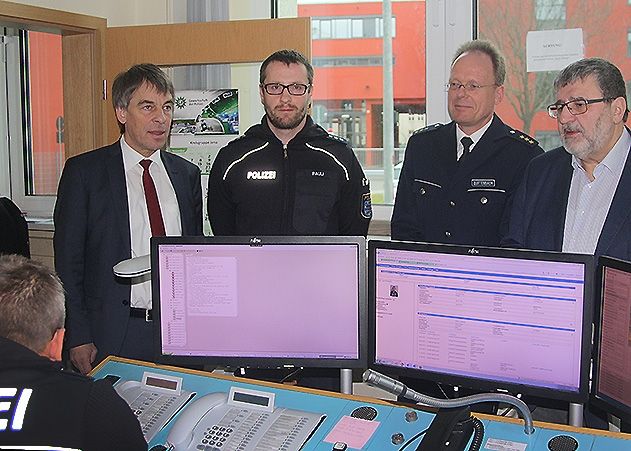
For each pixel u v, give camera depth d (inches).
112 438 55.1
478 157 99.2
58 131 160.9
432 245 70.7
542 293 67.0
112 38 142.1
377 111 136.2
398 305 73.2
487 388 70.2
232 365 77.3
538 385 68.3
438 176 102.2
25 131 164.7
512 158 98.3
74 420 53.3
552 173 86.8
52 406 53.2
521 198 88.9
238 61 133.7
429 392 82.6
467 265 69.7
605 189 81.7
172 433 65.9
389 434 64.3
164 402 72.1
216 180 104.6
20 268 59.1
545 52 120.9
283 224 101.2
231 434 65.7
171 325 77.5
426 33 129.7
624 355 62.7
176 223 103.5
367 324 74.8
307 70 100.3
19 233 143.0
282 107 99.2
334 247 74.5
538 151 98.3
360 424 66.0
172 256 76.5
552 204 85.8
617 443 60.1
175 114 139.5
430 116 131.0
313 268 75.1
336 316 75.4
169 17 148.4
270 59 100.0
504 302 68.7
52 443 52.2
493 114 101.6
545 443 60.9
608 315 64.4
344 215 104.7
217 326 77.0
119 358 81.9
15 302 56.7
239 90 138.2
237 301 76.4
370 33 135.0
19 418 52.1
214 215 106.0
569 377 67.0
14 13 125.7
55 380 54.7
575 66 80.7
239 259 75.8
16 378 53.6
